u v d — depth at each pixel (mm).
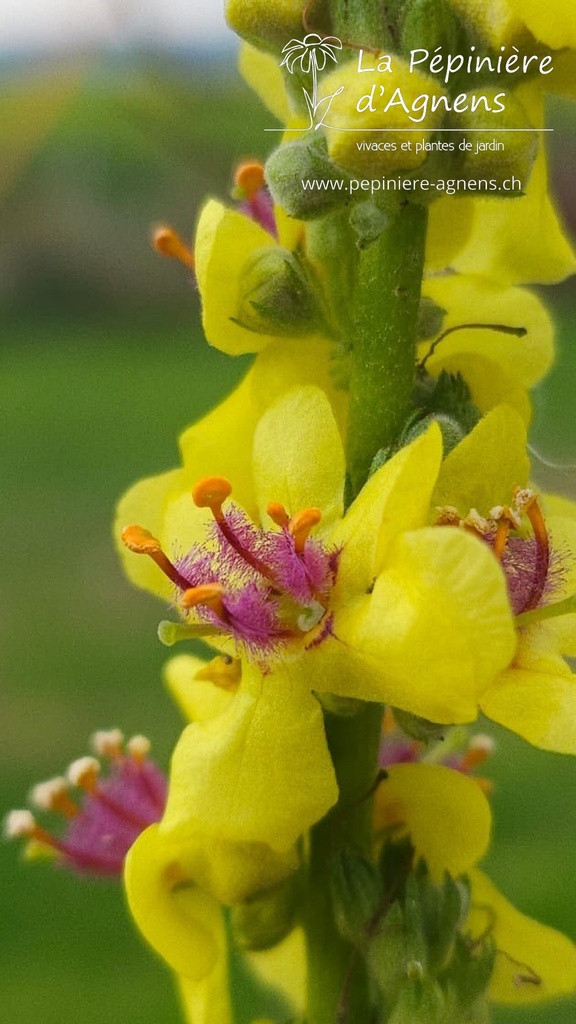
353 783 156
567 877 236
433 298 163
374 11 149
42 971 233
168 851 156
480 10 148
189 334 529
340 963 156
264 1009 212
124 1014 221
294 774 148
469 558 138
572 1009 212
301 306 154
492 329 161
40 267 511
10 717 284
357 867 154
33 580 347
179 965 155
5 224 479
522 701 146
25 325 522
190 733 151
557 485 166
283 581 147
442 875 157
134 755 168
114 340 509
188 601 147
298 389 153
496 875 238
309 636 148
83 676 304
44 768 269
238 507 152
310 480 151
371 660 143
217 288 155
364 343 152
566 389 351
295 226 156
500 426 150
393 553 143
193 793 148
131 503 165
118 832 167
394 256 151
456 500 150
